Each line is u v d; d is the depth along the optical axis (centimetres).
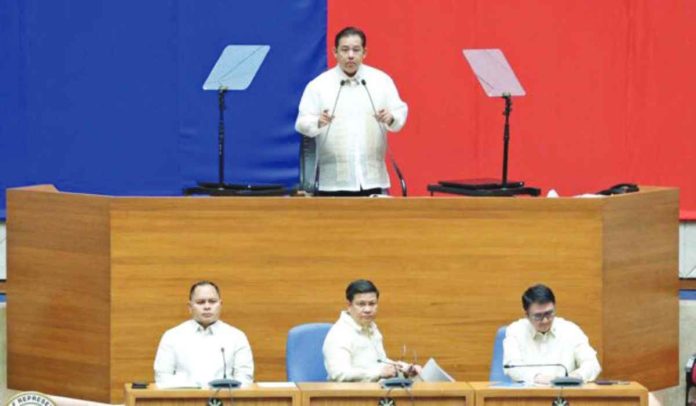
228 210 2417
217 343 2166
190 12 2869
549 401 1884
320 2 2877
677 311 2572
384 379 1931
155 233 2411
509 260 2428
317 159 2558
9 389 2555
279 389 1866
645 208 2494
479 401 1872
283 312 2428
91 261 2441
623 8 2867
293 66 2881
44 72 2858
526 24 2877
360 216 2427
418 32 2877
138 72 2872
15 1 2848
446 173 2891
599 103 2877
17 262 2530
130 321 2419
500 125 2883
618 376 2464
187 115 2883
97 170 2872
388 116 2488
